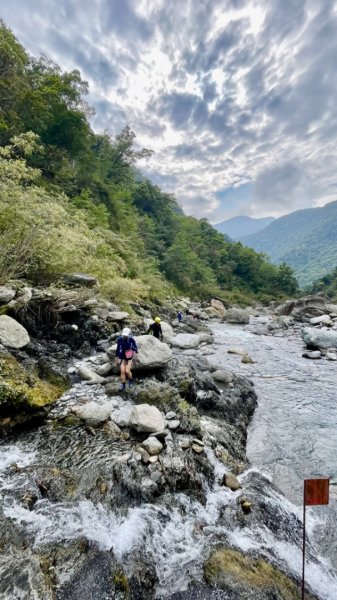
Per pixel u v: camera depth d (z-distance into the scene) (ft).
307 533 13.33
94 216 85.15
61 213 35.88
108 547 10.26
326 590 10.55
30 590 7.82
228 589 9.26
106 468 13.69
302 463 18.90
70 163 112.57
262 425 23.53
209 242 258.16
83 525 10.96
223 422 21.86
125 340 22.79
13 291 28.84
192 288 162.61
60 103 99.45
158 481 13.43
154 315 59.57
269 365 38.55
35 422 17.40
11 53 78.38
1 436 15.93
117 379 23.95
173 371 24.91
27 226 30.78
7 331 23.80
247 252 266.98
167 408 19.38
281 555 11.53
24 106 87.66
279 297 230.48
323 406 26.84
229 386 28.09
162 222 214.69
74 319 34.14
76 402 20.01
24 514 10.98
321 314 81.05
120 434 16.76
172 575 9.78
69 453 14.87
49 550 9.64
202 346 47.42
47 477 12.91
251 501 13.99
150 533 11.24
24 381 18.66
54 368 24.03
